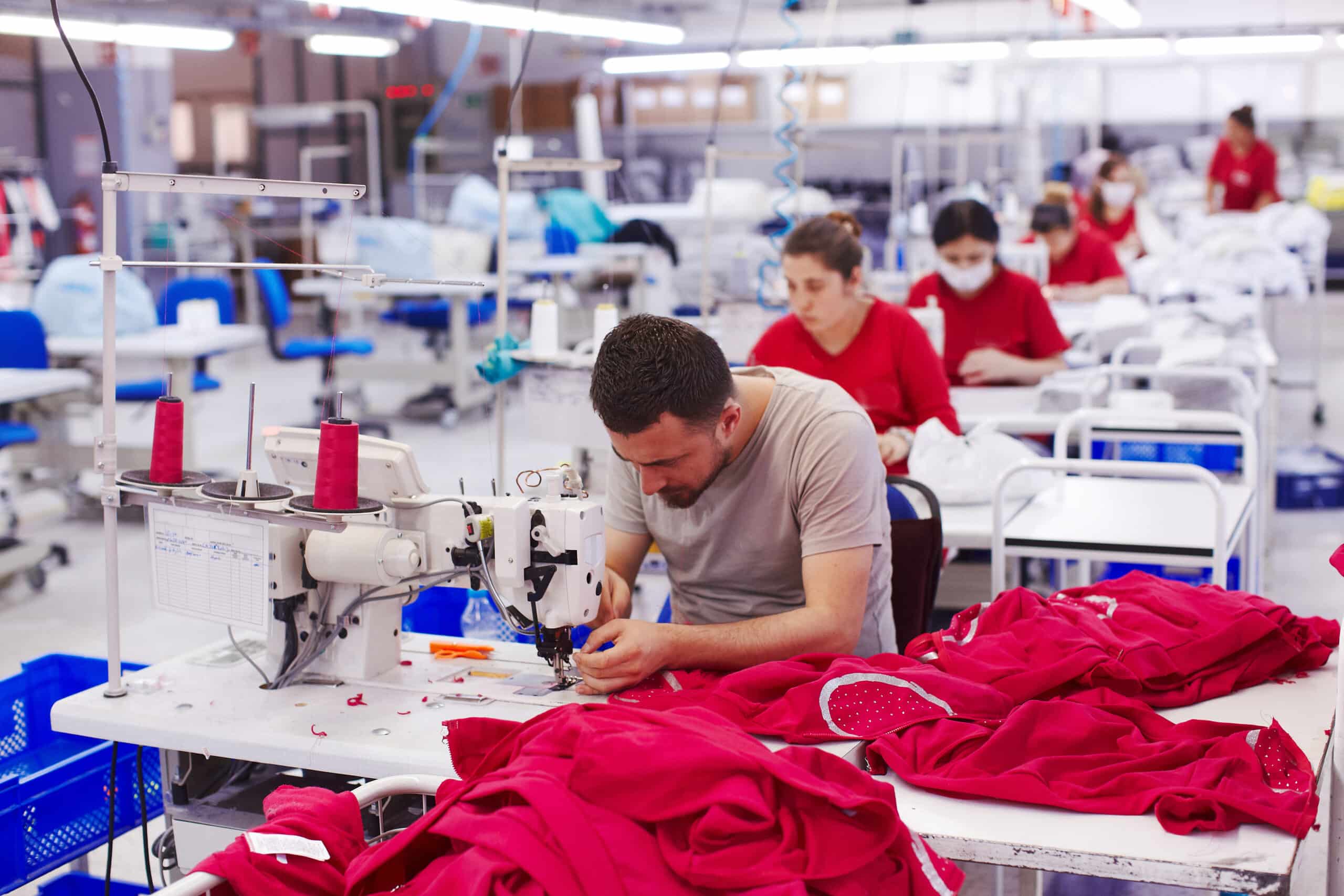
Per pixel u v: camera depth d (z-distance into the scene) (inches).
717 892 50.8
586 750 53.7
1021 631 79.4
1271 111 478.6
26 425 224.8
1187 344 190.4
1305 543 219.3
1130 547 112.5
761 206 391.5
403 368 319.0
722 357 75.8
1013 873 110.3
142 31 293.6
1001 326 195.8
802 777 53.1
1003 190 364.5
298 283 330.6
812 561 81.9
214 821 75.7
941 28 481.7
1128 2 260.1
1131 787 62.8
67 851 87.7
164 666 84.2
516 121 529.0
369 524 77.2
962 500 128.5
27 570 198.4
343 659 81.2
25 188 375.9
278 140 588.7
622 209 405.4
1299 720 73.0
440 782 61.9
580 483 81.2
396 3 216.4
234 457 287.3
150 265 75.5
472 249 347.9
